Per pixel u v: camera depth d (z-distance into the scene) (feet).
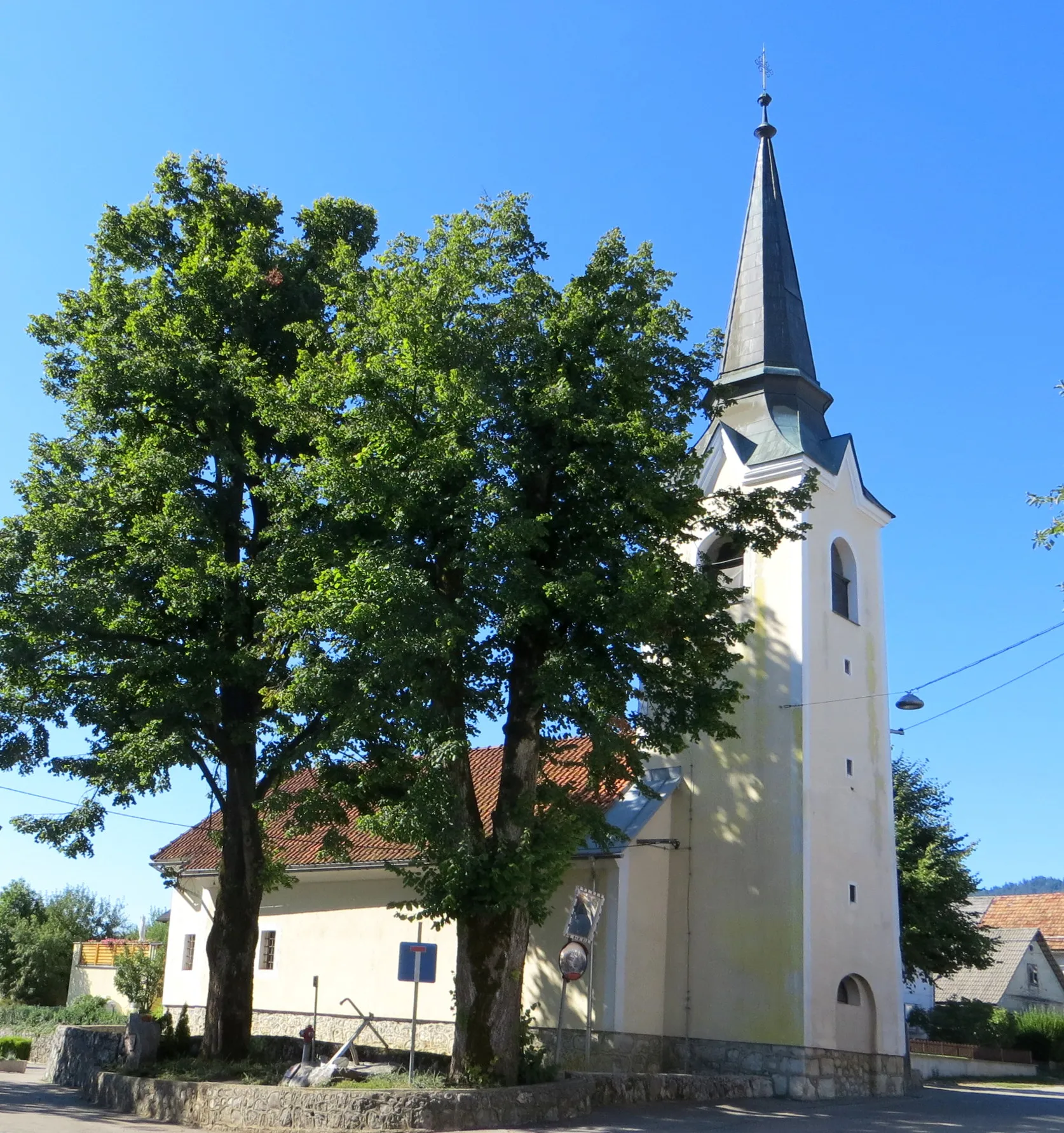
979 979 163.94
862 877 82.94
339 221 74.95
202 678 62.13
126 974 121.90
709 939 80.12
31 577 62.03
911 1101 74.49
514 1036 55.72
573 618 59.00
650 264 62.69
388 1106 48.93
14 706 62.03
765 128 105.19
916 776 124.47
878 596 93.40
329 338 67.67
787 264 99.76
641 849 80.84
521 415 59.41
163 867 111.55
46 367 71.51
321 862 90.99
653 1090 62.80
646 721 62.64
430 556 58.13
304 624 54.19
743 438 92.84
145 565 63.16
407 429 56.65
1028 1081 115.65
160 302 68.49
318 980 91.40
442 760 51.85
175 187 74.02
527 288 61.46
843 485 92.38
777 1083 73.46
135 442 68.08
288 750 63.67
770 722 82.33
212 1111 52.06
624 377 59.36
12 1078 75.46
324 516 59.77
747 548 68.49
